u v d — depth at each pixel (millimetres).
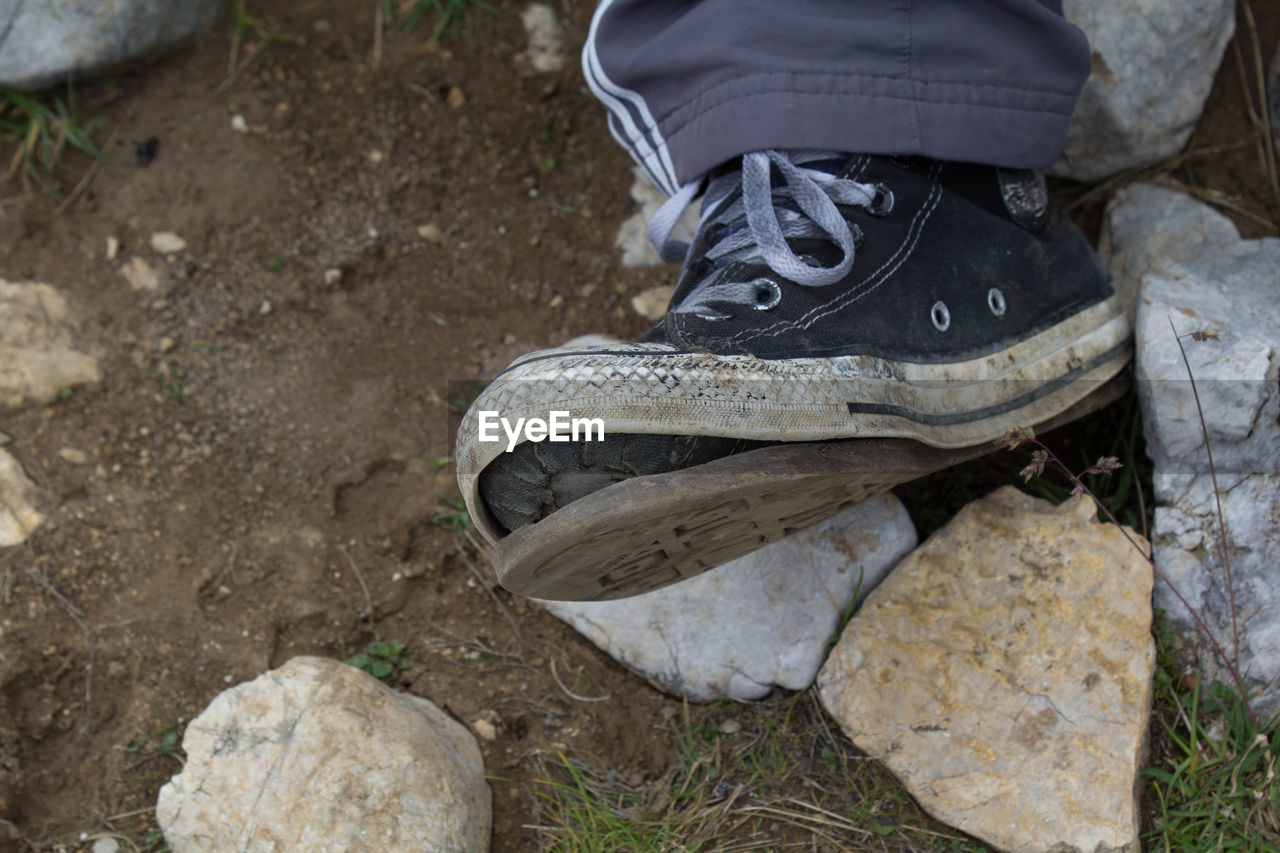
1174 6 1697
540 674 1569
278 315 1893
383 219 1977
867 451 1246
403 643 1605
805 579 1535
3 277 1903
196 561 1658
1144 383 1515
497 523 1250
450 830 1341
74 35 2000
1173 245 1730
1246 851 1327
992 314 1425
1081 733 1351
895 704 1423
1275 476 1426
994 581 1456
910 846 1377
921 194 1395
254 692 1441
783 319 1259
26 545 1656
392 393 1824
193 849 1336
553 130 2070
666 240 1522
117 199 1992
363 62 2127
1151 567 1418
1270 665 1384
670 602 1547
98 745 1520
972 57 1386
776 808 1425
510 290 1927
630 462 1146
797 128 1350
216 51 2123
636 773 1481
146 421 1789
